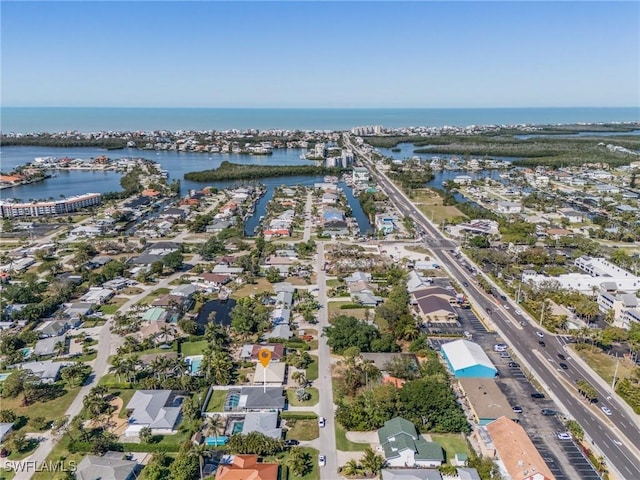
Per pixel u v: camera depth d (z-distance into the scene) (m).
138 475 98.81
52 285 194.50
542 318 170.00
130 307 181.75
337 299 190.75
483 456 105.19
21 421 116.25
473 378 132.38
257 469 97.50
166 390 126.31
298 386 131.25
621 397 127.88
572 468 101.62
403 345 154.38
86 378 135.38
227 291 198.25
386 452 103.44
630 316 164.00
